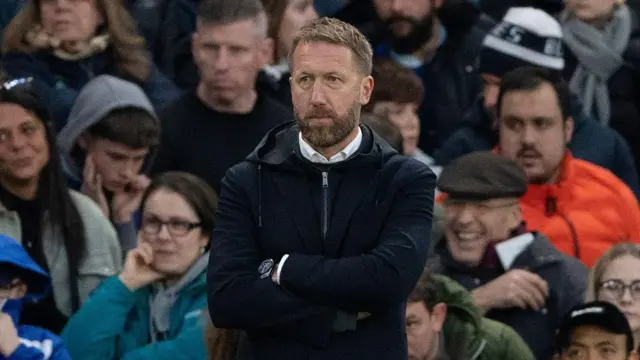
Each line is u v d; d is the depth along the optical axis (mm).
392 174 16594
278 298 16297
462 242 23016
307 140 16375
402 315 16688
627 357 20734
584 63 29469
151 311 21531
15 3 27750
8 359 20281
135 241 24125
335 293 16219
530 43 27484
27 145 22453
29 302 21719
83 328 21250
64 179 22859
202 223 21656
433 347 21297
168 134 24906
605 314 20656
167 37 28828
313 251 16453
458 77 28875
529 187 25000
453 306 21734
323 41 16234
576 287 22844
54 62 25891
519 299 22547
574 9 29656
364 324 16500
